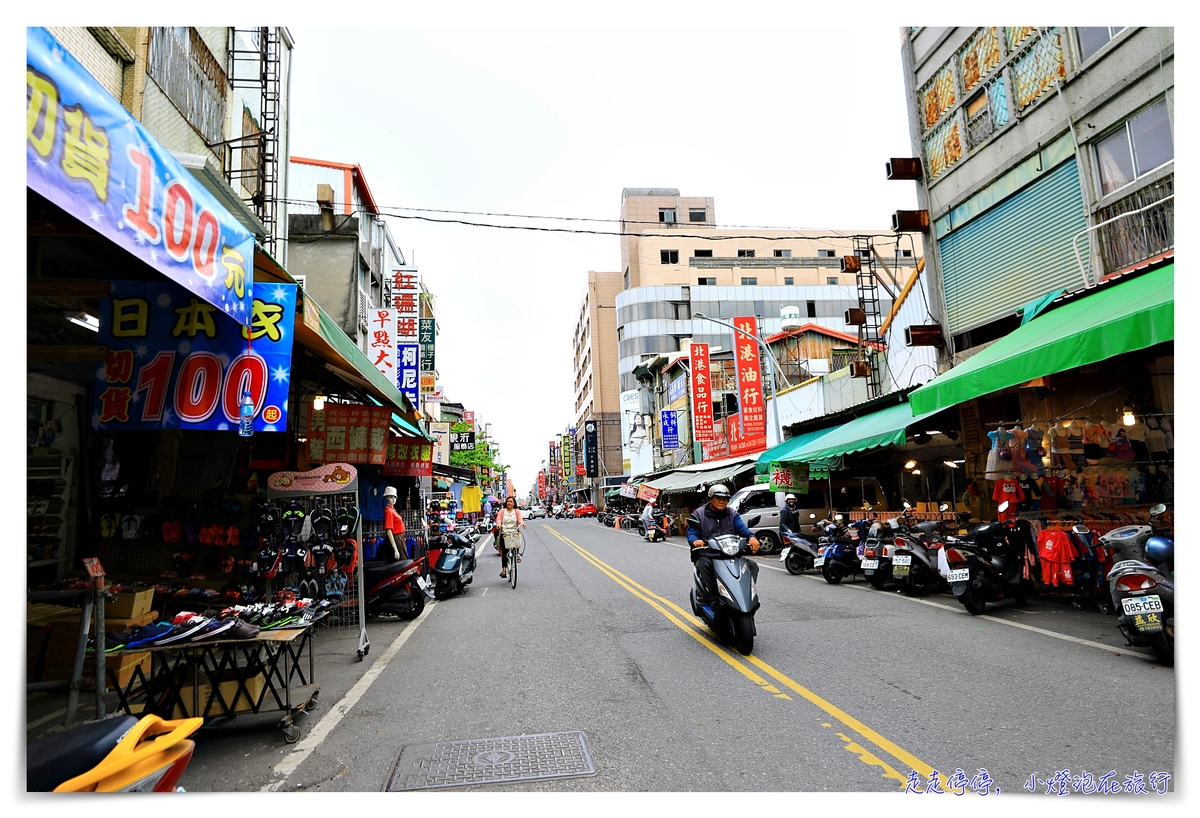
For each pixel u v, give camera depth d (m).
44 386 6.61
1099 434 8.92
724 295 60.72
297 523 7.64
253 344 5.23
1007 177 11.98
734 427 26.89
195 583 7.43
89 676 4.36
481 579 13.97
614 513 45.19
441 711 5.00
